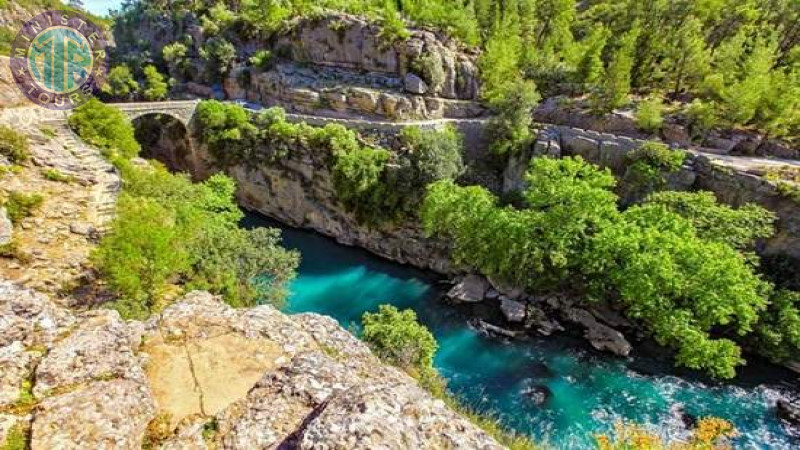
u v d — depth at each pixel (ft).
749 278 103.14
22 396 31.50
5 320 36.22
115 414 31.19
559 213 121.70
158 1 349.82
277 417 34.88
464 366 109.40
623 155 153.38
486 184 175.63
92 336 37.45
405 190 161.99
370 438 28.02
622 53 178.40
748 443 86.58
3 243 81.15
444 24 222.89
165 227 91.76
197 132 213.05
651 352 113.09
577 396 98.94
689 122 163.53
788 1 198.80
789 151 153.69
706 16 206.49
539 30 264.31
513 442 68.54
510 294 134.31
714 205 124.16
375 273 161.68
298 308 137.18
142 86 288.71
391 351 81.82
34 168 107.04
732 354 96.32
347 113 211.41
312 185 188.44
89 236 92.07
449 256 155.63
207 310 48.19
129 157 147.74
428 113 205.36
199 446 32.68
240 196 212.43
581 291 126.00
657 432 88.33
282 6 264.11
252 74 246.88
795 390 100.78
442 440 30.50
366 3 254.88
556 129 172.14
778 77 160.66
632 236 110.52
